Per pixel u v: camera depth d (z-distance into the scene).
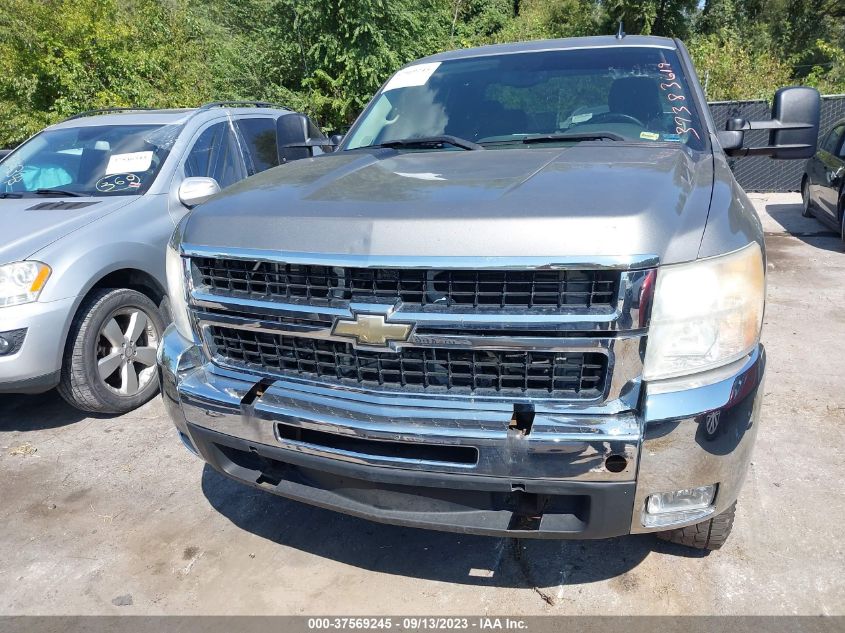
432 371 2.04
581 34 23.61
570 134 3.02
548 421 1.91
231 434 2.34
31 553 2.96
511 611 2.48
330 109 14.89
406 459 2.07
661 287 1.87
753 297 2.03
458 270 1.89
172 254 2.57
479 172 2.37
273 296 2.18
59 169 4.95
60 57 12.57
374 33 14.07
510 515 2.11
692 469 1.96
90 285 3.95
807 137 3.15
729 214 2.10
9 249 3.76
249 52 15.41
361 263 1.97
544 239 1.83
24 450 3.88
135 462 3.71
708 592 2.50
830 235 8.99
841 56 20.66
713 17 26.75
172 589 2.70
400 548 2.88
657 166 2.31
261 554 2.88
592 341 1.86
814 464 3.32
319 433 2.20
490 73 3.54
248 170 5.67
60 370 3.86
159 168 4.81
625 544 2.80
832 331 5.25
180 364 2.52
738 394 1.98
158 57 14.23
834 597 2.45
